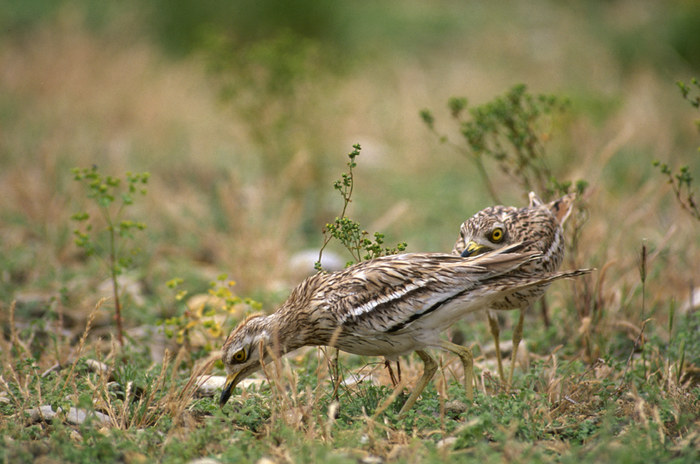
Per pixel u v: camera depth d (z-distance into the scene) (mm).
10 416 7355
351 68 20844
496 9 30938
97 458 6500
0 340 9133
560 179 14750
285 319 7742
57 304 10672
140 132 18641
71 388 8008
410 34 27562
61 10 24453
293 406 7289
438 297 7359
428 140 18812
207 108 20203
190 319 9883
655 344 9156
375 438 6750
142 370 8820
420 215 14969
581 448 6582
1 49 22188
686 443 6449
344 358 9391
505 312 11016
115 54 22406
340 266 12695
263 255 12500
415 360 9516
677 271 11523
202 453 6645
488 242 8414
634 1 30094
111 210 13875
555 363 8344
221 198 14414
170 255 13008
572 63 24938
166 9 24875
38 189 14062
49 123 18516
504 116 10375
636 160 16828
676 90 21672
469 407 7188
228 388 7707
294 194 15344
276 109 16125
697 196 14570
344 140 18609
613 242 12016
